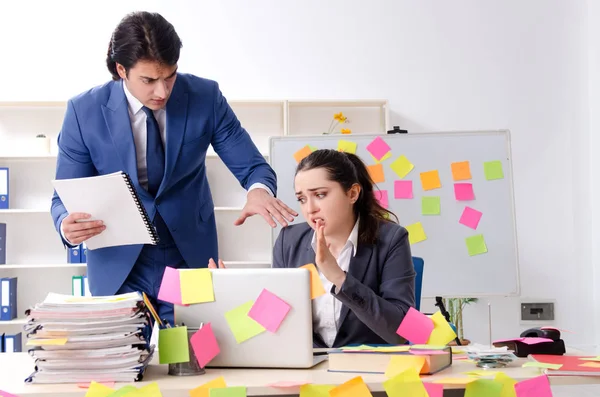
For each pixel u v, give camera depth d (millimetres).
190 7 4488
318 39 4551
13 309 4254
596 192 4535
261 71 4520
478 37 4590
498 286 3447
